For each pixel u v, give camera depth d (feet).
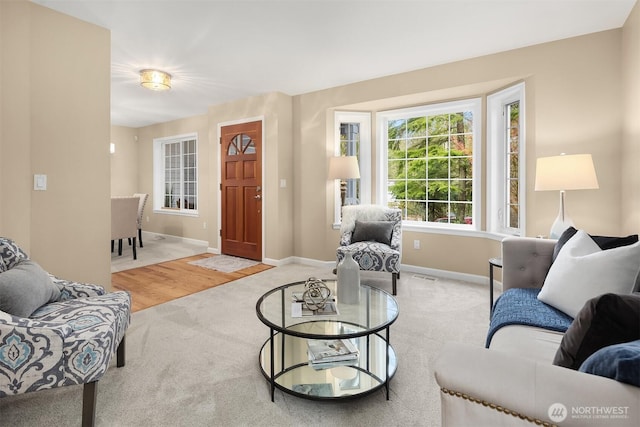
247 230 15.97
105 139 9.04
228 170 16.56
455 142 13.29
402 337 7.63
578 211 9.45
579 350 2.90
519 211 10.96
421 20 8.56
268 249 15.14
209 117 17.20
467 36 9.44
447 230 12.80
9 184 7.29
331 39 9.61
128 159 22.75
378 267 10.82
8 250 5.64
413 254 13.64
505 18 8.45
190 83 13.47
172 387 5.70
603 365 2.39
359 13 8.23
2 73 7.14
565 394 2.28
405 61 11.23
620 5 7.89
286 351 6.71
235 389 5.65
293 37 9.48
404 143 14.43
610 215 9.03
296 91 14.60
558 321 5.00
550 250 6.91
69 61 8.29
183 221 20.83
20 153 7.45
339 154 14.69
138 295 10.68
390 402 5.32
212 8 7.99
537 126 9.95
